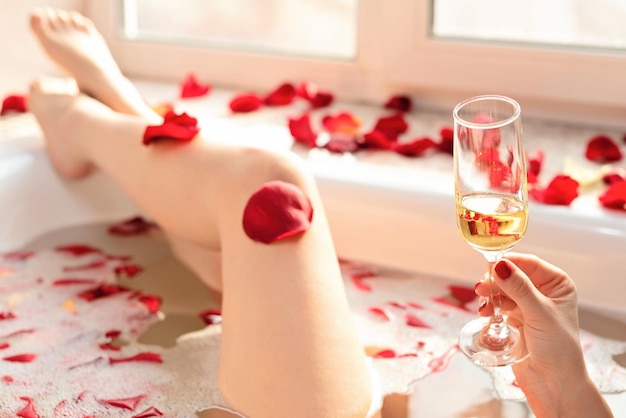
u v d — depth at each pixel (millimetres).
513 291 977
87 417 1101
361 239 1372
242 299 1106
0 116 1611
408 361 1181
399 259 1359
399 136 1546
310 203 1136
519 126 968
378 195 1354
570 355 1005
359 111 1660
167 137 1271
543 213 1271
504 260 973
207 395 1131
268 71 1748
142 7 1810
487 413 1093
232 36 1784
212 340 1232
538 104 1581
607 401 1112
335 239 1387
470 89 1604
